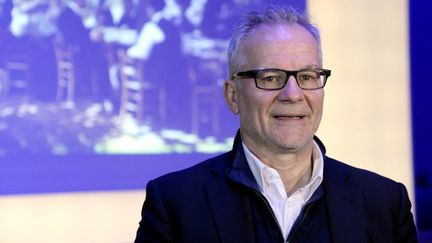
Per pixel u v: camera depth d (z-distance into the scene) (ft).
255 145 5.23
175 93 14.87
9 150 13.64
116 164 14.44
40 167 13.88
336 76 16.53
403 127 17.10
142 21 14.58
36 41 13.78
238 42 5.18
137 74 14.55
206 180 5.39
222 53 15.25
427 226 19.17
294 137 4.96
